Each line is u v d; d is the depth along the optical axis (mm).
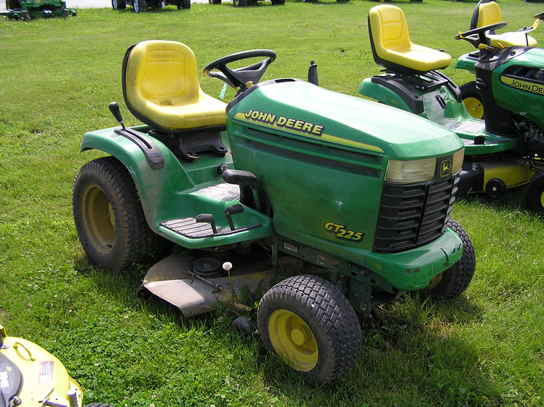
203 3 25031
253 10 22406
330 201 2879
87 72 11375
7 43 15172
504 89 5227
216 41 14891
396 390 2873
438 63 5867
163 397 2795
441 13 22406
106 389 2859
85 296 3707
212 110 3984
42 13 20047
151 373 2949
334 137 2859
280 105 3139
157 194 3623
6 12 20422
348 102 3170
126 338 3254
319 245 3008
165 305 3574
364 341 3227
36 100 9031
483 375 2990
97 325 3395
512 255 4262
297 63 11883
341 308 2760
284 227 3160
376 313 3473
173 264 3715
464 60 7258
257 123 3201
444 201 2979
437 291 3609
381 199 2734
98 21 19328
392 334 3314
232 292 3355
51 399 2074
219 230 3346
